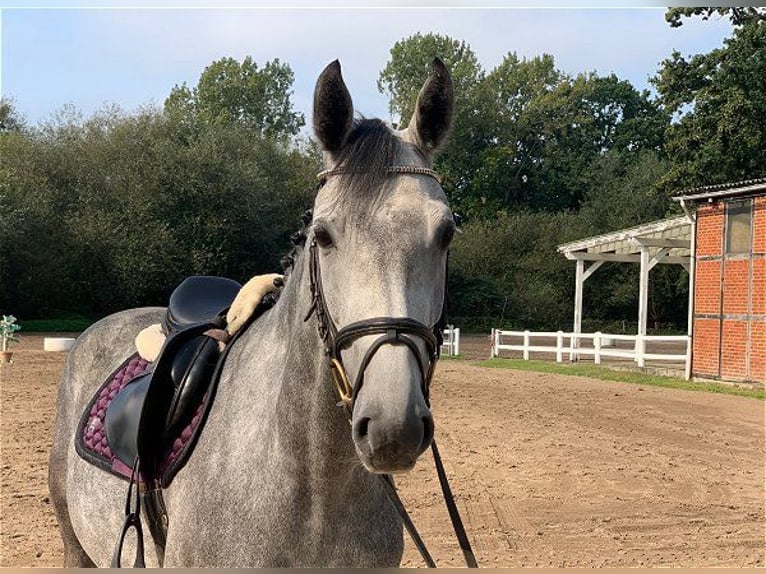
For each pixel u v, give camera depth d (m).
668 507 7.45
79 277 35.84
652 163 52.44
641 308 22.28
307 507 2.40
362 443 1.96
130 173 37.50
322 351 2.29
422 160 2.35
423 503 7.44
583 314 45.38
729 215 18.11
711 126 30.02
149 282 36.09
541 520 6.96
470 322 42.12
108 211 36.94
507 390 15.91
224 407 2.71
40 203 35.38
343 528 2.44
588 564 5.75
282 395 2.44
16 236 33.53
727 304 18.02
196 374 2.86
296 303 2.52
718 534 6.60
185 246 37.19
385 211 2.16
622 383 17.66
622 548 6.18
